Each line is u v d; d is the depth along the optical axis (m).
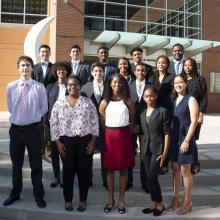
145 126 5.69
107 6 22.38
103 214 5.71
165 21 23.72
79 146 5.64
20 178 6.12
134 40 21.69
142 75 6.42
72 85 5.61
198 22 24.56
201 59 24.67
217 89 24.88
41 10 21.94
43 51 6.91
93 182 6.88
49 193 6.37
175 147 5.70
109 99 5.79
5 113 19.53
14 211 5.90
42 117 6.26
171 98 5.89
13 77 21.56
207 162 7.38
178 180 5.94
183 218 5.66
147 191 6.36
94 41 21.89
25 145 5.92
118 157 5.65
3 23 21.39
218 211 5.97
